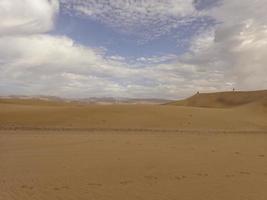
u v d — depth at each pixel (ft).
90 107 185.47
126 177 48.75
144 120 157.28
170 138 103.81
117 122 150.61
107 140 93.50
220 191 41.70
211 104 335.47
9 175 48.93
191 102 350.43
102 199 37.55
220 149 81.35
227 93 350.64
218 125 157.17
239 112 195.83
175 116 169.07
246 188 43.34
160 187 43.21
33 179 46.52
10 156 65.41
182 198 38.47
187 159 65.10
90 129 127.34
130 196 38.91
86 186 43.09
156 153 71.77
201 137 110.52
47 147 77.77
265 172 53.78
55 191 40.40
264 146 89.92
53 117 157.07
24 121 146.82
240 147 86.69
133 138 100.58
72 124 142.51
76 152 71.31
